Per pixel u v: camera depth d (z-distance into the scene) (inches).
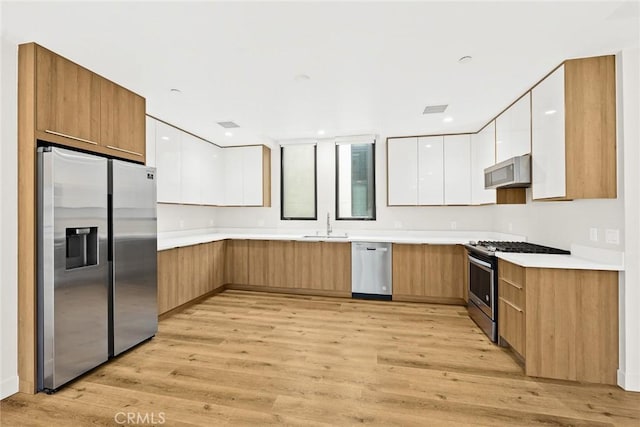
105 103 104.3
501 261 109.8
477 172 170.4
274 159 213.0
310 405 77.5
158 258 134.7
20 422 71.7
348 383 87.5
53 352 82.5
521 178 112.0
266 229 214.5
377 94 120.5
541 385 86.7
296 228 209.9
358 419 72.3
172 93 118.5
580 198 90.1
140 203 110.9
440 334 123.1
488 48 86.3
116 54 88.9
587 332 87.8
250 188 203.9
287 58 91.9
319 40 82.2
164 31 77.5
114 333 100.7
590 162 89.7
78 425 70.5
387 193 188.1
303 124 161.6
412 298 168.1
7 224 81.1
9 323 81.5
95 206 94.3
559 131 94.4
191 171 176.7
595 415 73.7
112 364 98.3
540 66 96.3
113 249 100.1
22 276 83.3
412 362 100.0
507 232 159.9
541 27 76.2
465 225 185.2
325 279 179.9
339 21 73.7
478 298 132.0
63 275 85.0
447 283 163.2
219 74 102.4
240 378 90.0
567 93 91.8
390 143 185.2
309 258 182.2
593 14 71.1
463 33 79.0
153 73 101.2
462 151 173.6
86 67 96.7
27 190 82.7
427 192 178.9
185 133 171.6
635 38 80.8
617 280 86.1
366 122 157.6
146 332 113.8
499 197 138.3
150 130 146.0
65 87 90.8
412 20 73.4
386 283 171.2
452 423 71.0
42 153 83.0
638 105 84.4
